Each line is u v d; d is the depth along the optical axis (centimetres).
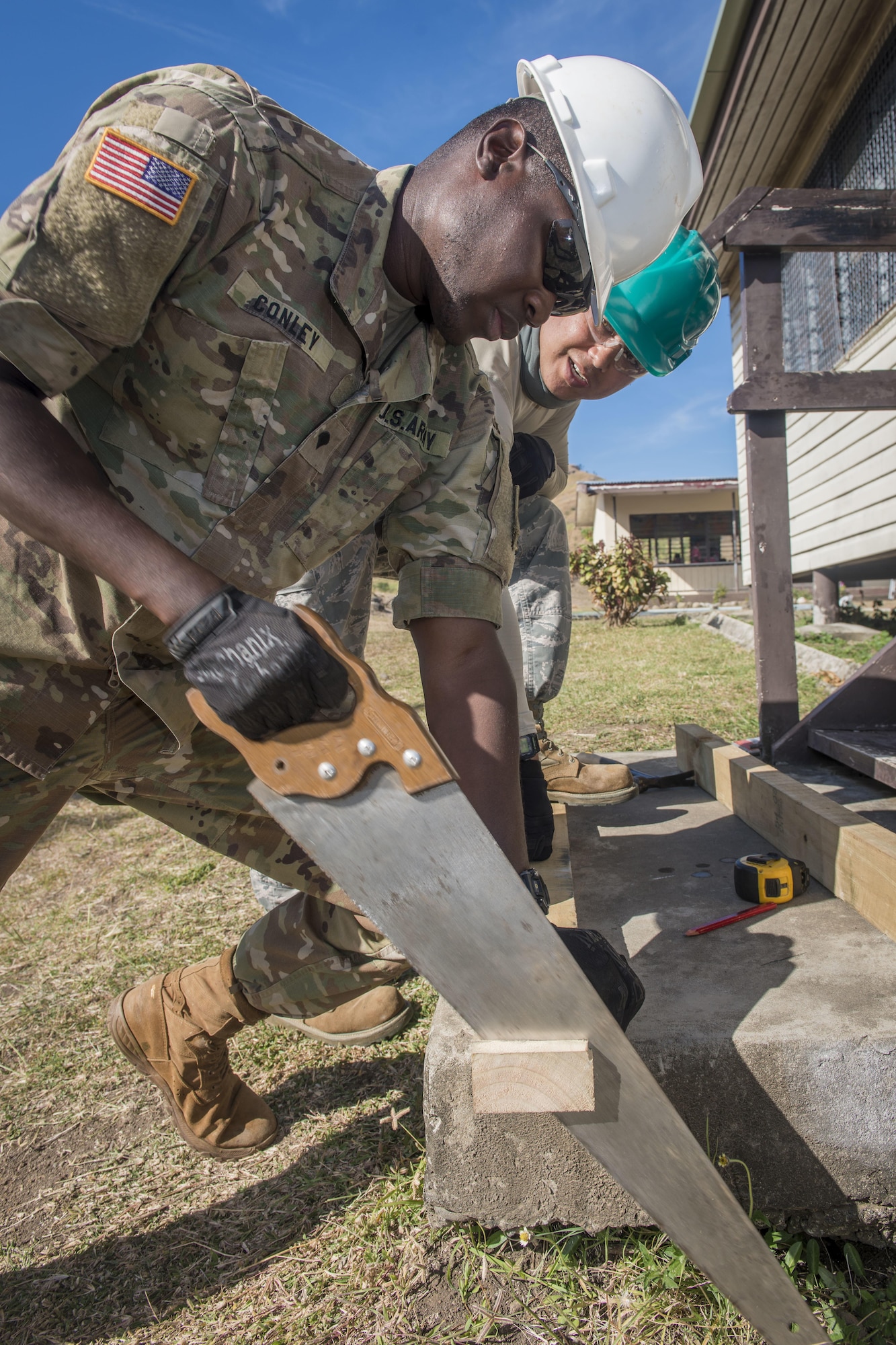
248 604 96
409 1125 174
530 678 273
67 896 329
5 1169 179
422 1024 214
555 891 194
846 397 303
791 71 627
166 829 412
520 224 117
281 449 116
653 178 132
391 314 125
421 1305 134
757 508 313
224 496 115
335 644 100
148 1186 170
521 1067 105
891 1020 140
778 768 309
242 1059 208
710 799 288
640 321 206
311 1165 168
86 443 116
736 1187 138
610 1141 106
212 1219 158
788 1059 136
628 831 260
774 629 316
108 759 132
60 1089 205
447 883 103
